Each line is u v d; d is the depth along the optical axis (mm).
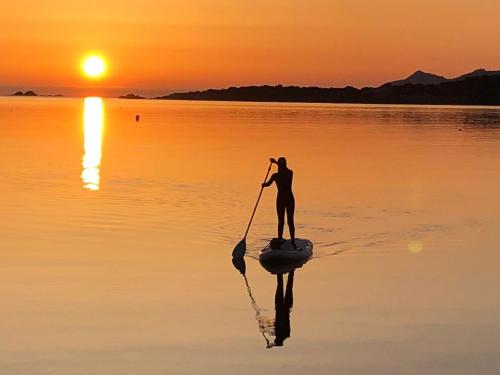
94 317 10797
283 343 9859
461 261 14680
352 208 20969
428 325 10641
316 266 14227
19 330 10180
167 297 11906
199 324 10586
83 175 28172
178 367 8984
